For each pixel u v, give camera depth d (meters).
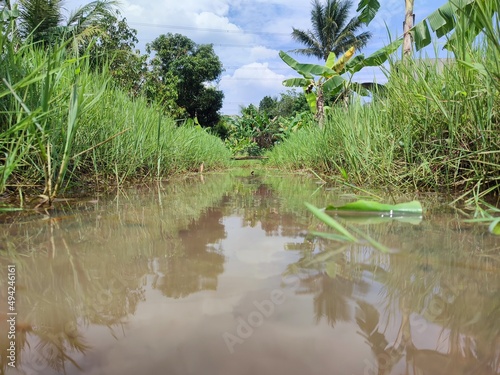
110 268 0.68
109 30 9.41
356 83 3.85
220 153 8.38
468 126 1.88
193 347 0.38
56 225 1.13
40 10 5.95
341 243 0.86
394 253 0.76
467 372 0.34
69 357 0.37
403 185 2.11
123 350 0.38
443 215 1.23
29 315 0.48
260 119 18.09
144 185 2.78
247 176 4.36
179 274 0.64
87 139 2.31
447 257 0.73
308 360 0.35
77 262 0.73
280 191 2.29
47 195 1.66
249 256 0.75
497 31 1.46
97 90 2.40
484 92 1.76
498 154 1.66
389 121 2.54
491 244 0.83
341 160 3.31
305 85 8.11
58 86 1.95
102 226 1.12
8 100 1.71
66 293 0.56
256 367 0.34
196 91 23.14
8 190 1.69
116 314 0.47
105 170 2.51
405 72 2.33
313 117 7.39
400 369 0.34
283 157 7.05
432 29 3.59
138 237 0.96
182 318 0.45
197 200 1.81
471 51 1.90
